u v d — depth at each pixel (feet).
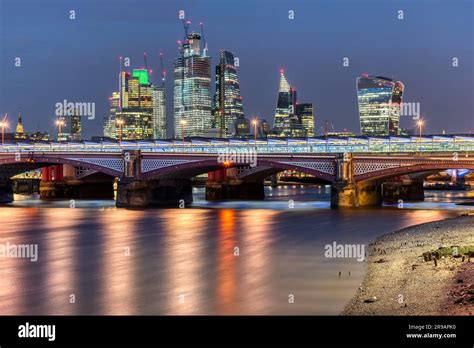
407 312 137.90
